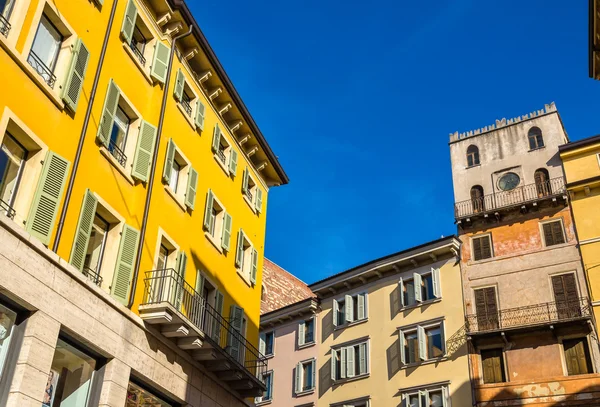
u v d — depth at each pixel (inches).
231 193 1015.0
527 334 1245.7
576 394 1139.9
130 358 636.1
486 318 1317.7
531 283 1302.9
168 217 782.5
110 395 592.7
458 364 1306.6
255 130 1086.4
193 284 822.5
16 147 561.9
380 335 1488.7
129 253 675.4
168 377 700.0
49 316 534.6
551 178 1392.7
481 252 1403.8
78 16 668.1
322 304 1686.8
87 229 618.5
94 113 666.2
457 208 1486.2
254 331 1019.9
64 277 563.5
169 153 797.9
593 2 781.9
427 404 1316.4
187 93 913.5
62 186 586.2
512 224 1391.5
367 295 1573.6
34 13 597.6
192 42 898.7
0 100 536.4
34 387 502.9
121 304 639.1
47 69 609.6
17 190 555.2
